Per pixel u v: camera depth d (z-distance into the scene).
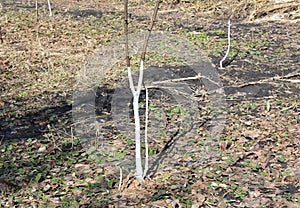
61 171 4.65
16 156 5.01
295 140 5.17
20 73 8.08
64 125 5.85
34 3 15.66
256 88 7.08
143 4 15.57
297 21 11.86
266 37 10.33
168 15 13.71
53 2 15.96
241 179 4.39
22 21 12.02
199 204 3.96
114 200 4.07
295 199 4.02
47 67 8.37
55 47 9.58
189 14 13.79
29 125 5.88
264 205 3.94
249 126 5.62
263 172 4.50
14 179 4.49
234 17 13.05
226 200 4.03
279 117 5.87
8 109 6.46
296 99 6.52
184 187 4.24
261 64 8.35
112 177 4.50
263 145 5.09
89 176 4.53
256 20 12.37
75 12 13.77
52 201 4.10
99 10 14.37
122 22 12.22
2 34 10.57
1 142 5.36
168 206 3.95
